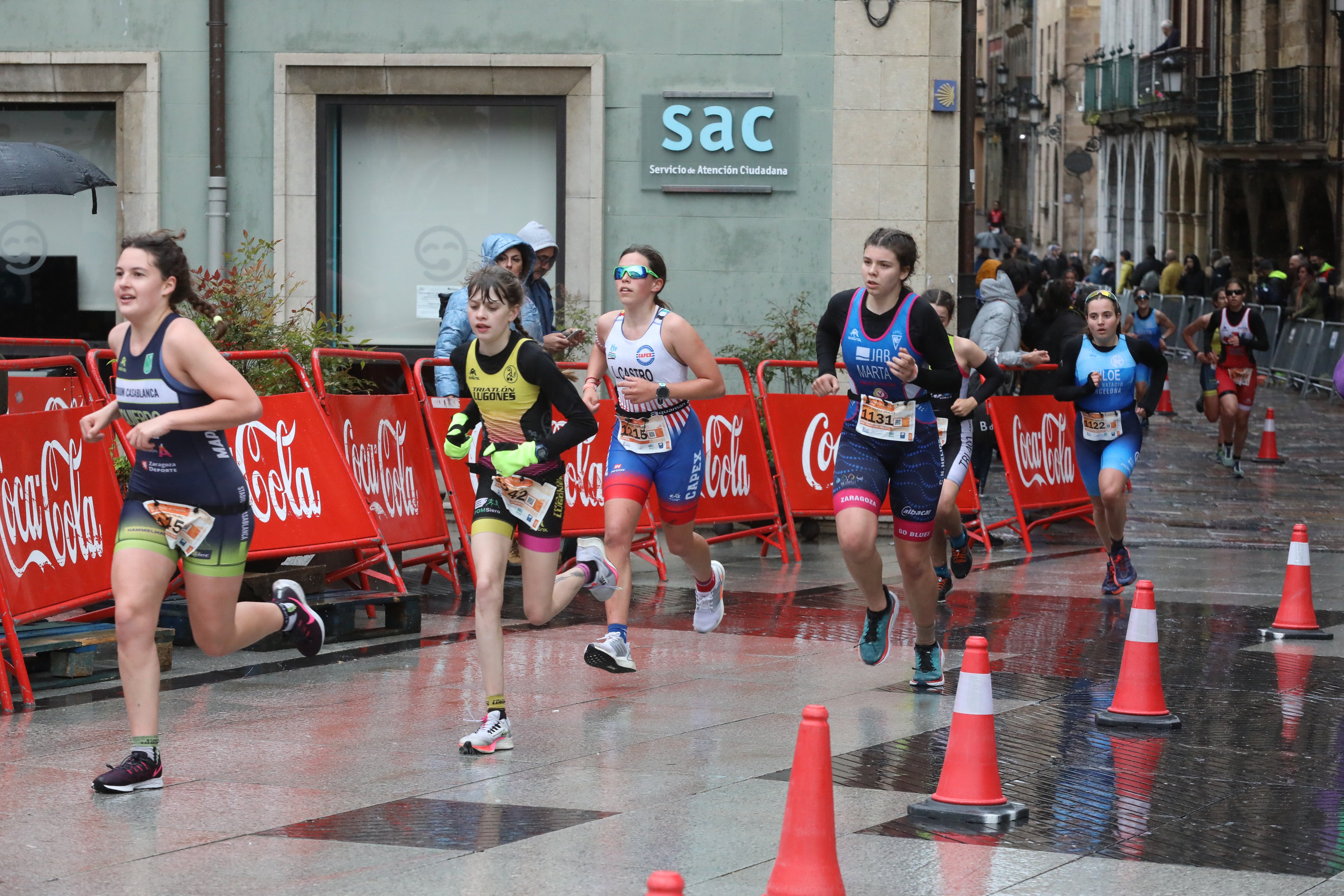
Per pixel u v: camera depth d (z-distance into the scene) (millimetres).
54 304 20797
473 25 20188
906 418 9484
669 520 10625
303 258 20328
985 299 18469
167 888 6234
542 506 8719
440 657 11062
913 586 9844
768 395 16500
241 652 11133
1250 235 57906
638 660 11031
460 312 14227
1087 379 13898
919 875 6488
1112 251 82125
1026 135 109188
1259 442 29344
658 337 10258
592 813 7297
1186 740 8922
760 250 20297
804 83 20125
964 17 20719
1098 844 6953
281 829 7012
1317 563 16297
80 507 10375
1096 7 95875
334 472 12320
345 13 20125
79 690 9938
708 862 6598
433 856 6641
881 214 20234
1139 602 9336
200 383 7484
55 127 20719
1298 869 6629
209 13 20078
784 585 14547
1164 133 69125
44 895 6148
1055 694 10094
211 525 7641
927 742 8719
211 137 20141
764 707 9570
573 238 20250
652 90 20188
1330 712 9664
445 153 20469
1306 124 50938
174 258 7598
